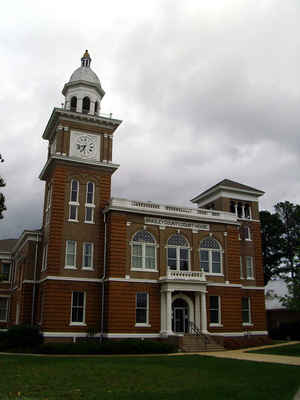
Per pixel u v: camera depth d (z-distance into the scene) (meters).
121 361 31.12
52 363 29.09
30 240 51.03
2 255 66.94
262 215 77.31
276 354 38.28
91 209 48.25
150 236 48.62
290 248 74.81
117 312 43.91
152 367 27.55
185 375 23.94
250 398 17.19
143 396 17.31
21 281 52.91
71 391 18.20
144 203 49.22
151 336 45.03
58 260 44.81
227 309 50.09
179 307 48.00
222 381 21.78
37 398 16.42
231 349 44.88
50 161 48.53
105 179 49.78
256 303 57.19
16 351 39.94
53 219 45.75
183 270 49.34
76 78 52.91
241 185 62.81
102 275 46.41
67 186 47.69
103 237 47.78
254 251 59.84
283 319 67.44
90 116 50.19
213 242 52.19
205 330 46.47
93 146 50.41
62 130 49.25
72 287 44.78
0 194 33.81
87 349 37.66
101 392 18.14
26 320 48.22
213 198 62.28
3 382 20.45
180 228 50.22
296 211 75.88
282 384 20.77
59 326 43.00
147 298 46.28
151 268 47.62
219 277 50.97
